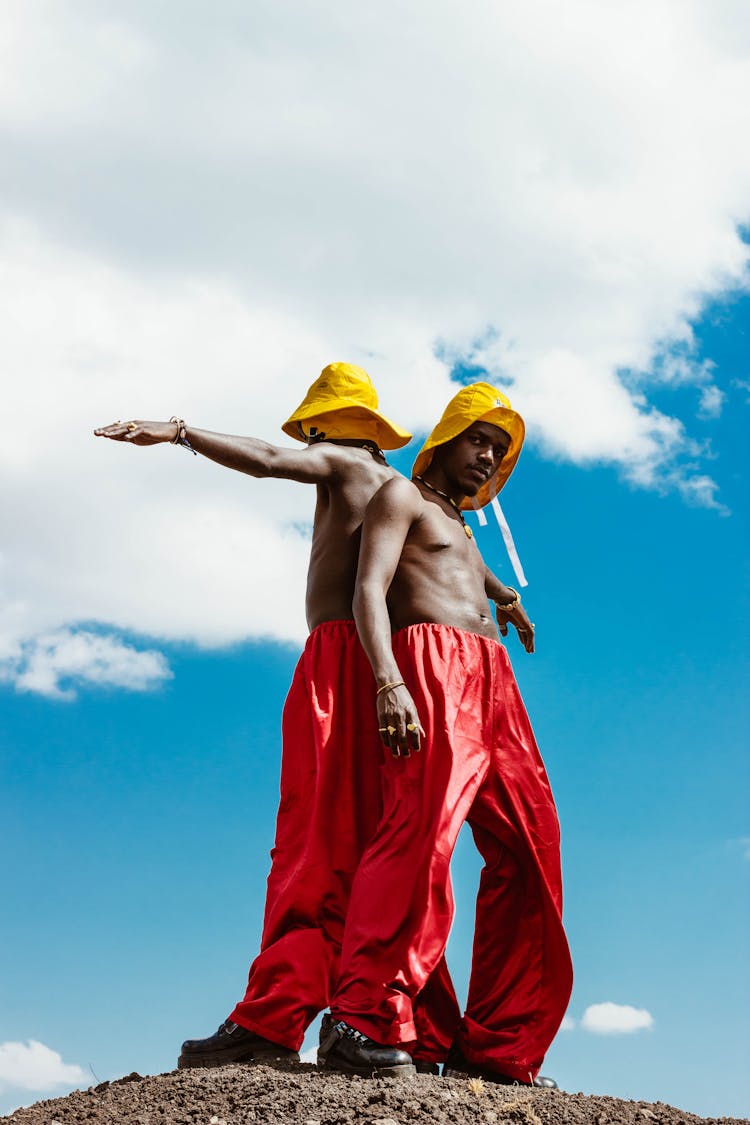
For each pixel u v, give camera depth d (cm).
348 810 680
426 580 695
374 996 607
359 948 618
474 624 697
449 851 630
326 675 702
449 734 656
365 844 679
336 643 708
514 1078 659
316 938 657
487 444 735
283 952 652
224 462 684
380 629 656
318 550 731
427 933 617
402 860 633
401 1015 602
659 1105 645
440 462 743
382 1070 596
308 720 700
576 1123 579
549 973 675
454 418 735
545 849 682
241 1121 548
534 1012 671
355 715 699
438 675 670
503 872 691
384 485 701
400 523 689
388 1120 539
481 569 732
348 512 725
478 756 667
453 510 732
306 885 662
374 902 627
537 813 684
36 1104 619
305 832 680
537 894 681
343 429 754
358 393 761
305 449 721
